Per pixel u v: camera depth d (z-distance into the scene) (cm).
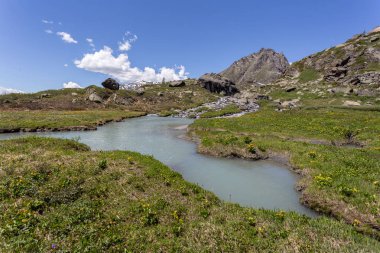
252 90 13938
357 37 14600
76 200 1272
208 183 1945
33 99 8400
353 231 1155
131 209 1228
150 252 936
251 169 2298
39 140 2423
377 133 3294
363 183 1662
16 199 1196
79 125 4747
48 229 991
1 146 2098
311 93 9925
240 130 3900
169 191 1503
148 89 13088
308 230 1109
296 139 3331
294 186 1894
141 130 4691
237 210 1333
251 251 958
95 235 983
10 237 905
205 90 14062
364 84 9569
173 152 2927
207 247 969
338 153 2400
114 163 1872
